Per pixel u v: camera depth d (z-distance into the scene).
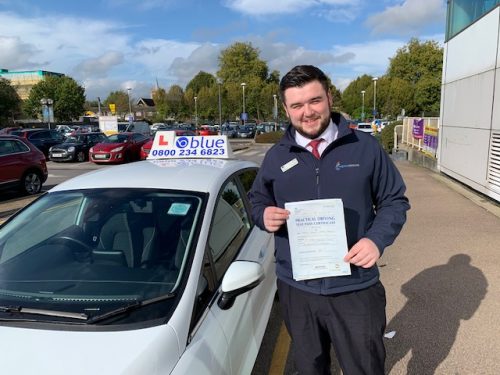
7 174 11.02
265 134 37.00
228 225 2.79
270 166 2.07
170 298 2.02
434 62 68.81
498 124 7.96
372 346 1.98
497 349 3.31
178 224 2.44
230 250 2.68
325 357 2.13
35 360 1.68
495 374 3.02
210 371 1.85
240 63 85.25
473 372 3.04
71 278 2.22
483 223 6.88
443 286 4.47
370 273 2.00
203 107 74.50
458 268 4.96
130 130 32.59
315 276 1.92
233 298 2.19
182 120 80.06
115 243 2.41
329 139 1.99
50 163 21.61
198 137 4.03
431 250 5.63
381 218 1.96
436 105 65.00
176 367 1.73
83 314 1.92
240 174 3.42
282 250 2.09
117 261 2.30
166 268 2.21
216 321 2.10
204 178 2.87
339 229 1.91
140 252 2.33
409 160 17.59
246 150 29.34
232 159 3.81
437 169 13.02
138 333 1.80
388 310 3.97
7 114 60.38
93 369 1.62
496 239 6.01
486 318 3.78
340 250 1.92
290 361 3.20
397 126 22.55
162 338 1.78
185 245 2.32
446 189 10.08
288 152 2.03
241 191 3.29
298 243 1.93
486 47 8.60
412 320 3.77
